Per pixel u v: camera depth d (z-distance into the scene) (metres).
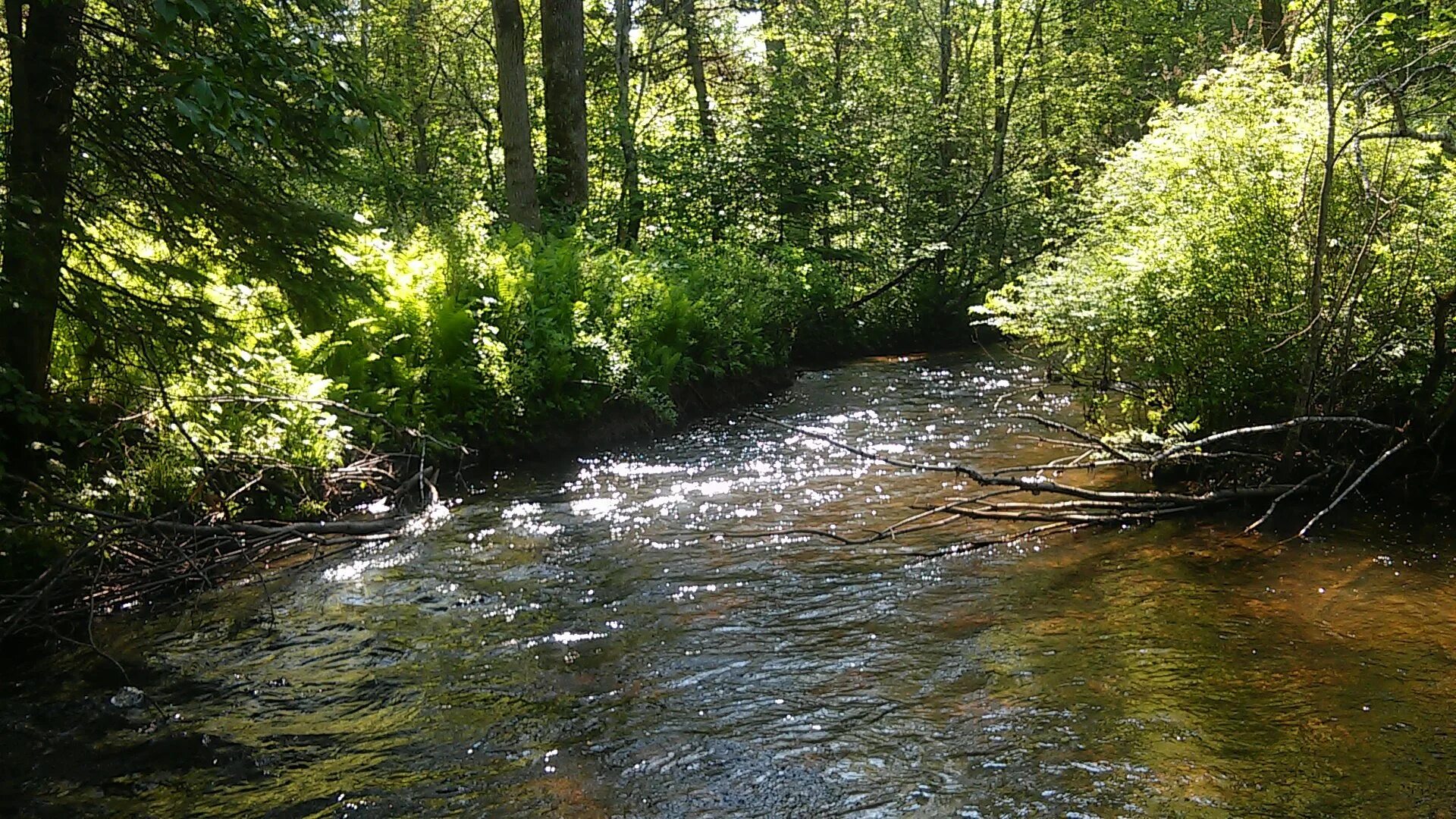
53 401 7.51
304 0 6.94
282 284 7.59
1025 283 10.00
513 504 9.55
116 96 6.86
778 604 6.75
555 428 11.91
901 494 9.55
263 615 6.73
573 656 5.98
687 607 6.75
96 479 7.47
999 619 6.32
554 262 13.09
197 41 6.41
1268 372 8.56
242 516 8.20
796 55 30.78
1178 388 9.19
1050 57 29.89
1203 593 6.57
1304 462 8.72
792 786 4.45
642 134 26.72
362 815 4.30
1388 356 8.25
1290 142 8.97
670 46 29.50
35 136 6.84
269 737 5.04
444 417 10.84
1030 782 4.39
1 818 4.34
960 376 18.39
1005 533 8.20
